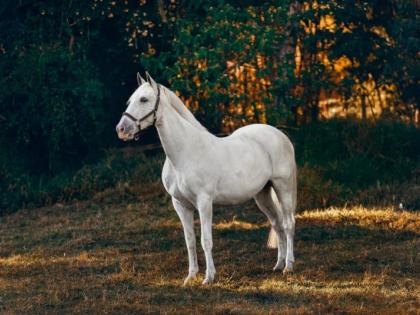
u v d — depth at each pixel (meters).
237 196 8.30
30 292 8.16
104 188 13.75
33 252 10.34
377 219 11.02
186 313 7.09
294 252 9.65
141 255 9.88
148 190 13.27
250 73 14.48
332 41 14.90
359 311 6.96
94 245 10.67
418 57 14.73
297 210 11.90
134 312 7.20
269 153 8.62
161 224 11.59
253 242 10.38
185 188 8.05
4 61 14.75
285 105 14.12
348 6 14.25
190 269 8.39
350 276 8.38
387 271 8.53
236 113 14.72
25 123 14.88
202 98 14.52
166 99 7.96
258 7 14.22
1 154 14.88
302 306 7.12
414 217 10.98
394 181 12.78
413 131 14.16
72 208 13.06
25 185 13.99
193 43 13.70
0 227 12.17
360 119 14.55
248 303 7.37
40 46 14.48
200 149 8.04
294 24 14.46
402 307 7.11
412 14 14.57
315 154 13.77
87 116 14.84
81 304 7.51
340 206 12.02
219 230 11.02
